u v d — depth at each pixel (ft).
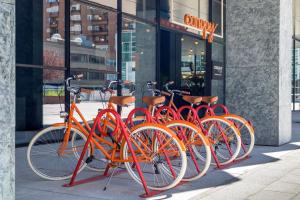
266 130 29.35
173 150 16.99
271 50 29.19
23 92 33.91
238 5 30.25
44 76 33.27
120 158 16.96
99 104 22.27
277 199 15.38
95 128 17.54
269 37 29.22
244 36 30.01
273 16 29.07
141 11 39.06
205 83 49.78
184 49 47.93
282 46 29.55
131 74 37.73
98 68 34.22
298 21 69.77
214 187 17.19
